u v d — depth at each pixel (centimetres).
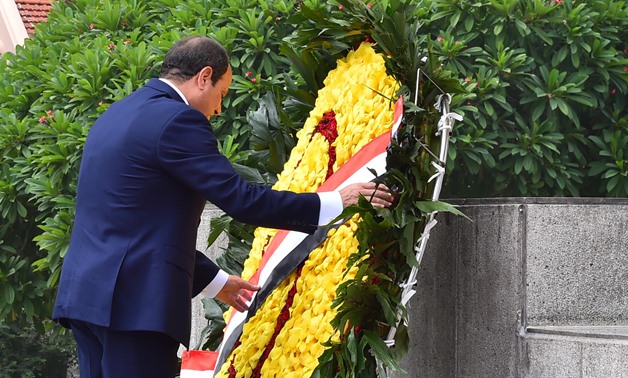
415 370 429
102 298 319
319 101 404
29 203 615
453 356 407
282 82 535
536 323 379
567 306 385
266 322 372
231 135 546
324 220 335
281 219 331
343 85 388
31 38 703
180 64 351
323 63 416
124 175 329
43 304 652
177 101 344
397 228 327
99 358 331
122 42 580
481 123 490
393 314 319
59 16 668
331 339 333
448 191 523
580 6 500
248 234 436
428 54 350
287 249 367
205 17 581
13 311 638
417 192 332
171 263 324
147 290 320
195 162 327
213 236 432
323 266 348
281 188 403
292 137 429
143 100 342
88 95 567
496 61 496
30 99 618
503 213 388
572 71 514
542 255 383
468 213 405
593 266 391
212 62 351
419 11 512
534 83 498
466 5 509
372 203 329
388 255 334
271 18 546
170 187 330
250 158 436
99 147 338
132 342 320
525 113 512
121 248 323
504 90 496
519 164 489
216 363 397
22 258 630
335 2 408
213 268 374
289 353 349
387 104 354
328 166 377
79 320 324
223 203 325
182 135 329
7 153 593
